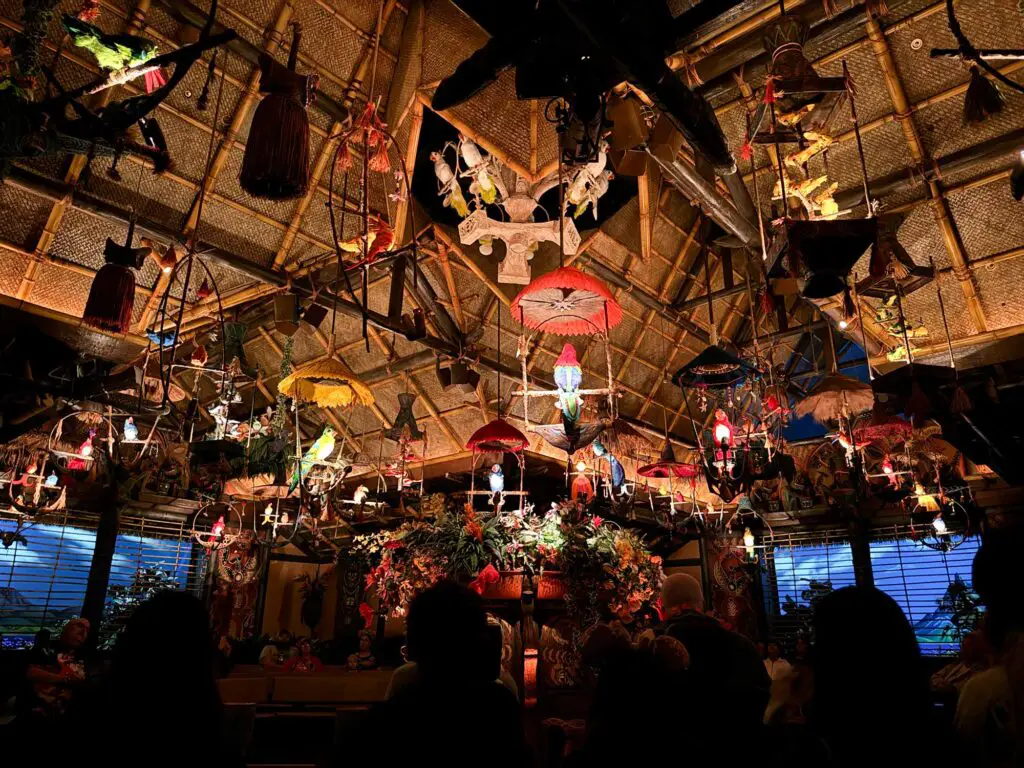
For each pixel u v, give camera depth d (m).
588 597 5.68
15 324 5.12
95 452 7.69
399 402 9.48
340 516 9.75
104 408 7.35
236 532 10.98
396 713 1.45
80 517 9.30
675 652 2.34
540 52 2.38
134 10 4.59
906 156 5.70
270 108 2.91
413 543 6.08
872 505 10.54
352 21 5.18
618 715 1.79
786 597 11.94
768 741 2.20
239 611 11.52
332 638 12.70
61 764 1.36
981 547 1.69
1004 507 8.10
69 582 9.19
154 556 10.37
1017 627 1.56
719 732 2.21
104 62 3.11
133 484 8.74
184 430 5.89
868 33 5.10
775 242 3.19
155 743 1.35
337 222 6.04
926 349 6.52
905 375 4.32
